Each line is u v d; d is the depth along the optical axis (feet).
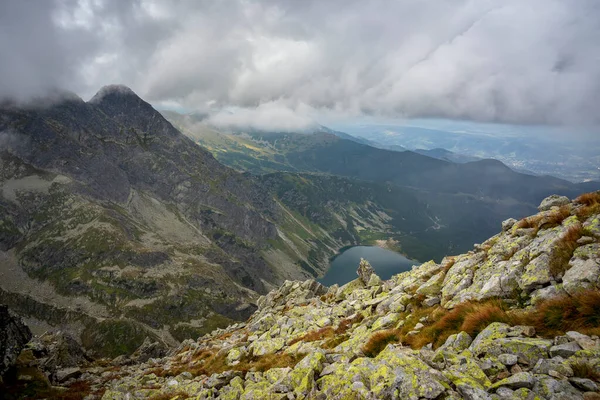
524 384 33.24
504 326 45.73
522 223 78.23
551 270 52.24
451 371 40.19
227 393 64.80
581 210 62.95
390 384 40.14
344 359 60.64
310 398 49.37
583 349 35.22
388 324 74.90
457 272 77.92
